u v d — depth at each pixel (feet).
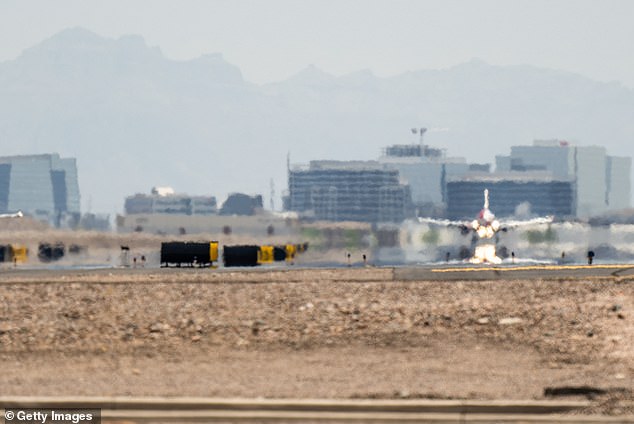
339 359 338.54
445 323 424.46
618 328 402.93
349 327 415.85
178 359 342.03
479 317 441.27
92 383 288.10
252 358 342.85
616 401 254.47
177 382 289.33
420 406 248.73
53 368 322.55
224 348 367.25
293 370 314.14
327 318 444.14
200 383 287.07
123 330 413.59
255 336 394.93
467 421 238.07
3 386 282.36
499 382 286.25
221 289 597.11
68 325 428.97
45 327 423.23
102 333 405.39
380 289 593.83
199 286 621.31
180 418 241.14
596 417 237.45
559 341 372.79
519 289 588.50
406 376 299.38
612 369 309.63
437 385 280.92
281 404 249.34
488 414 246.27
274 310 478.18
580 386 269.03
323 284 638.12
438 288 598.75
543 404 247.50
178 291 583.99
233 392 268.62
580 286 608.19
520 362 327.26
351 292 573.33
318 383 285.84
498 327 412.77
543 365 320.29
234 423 236.63
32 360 341.41
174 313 469.16
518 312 458.91
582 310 465.88
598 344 362.53
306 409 249.34
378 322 429.38
